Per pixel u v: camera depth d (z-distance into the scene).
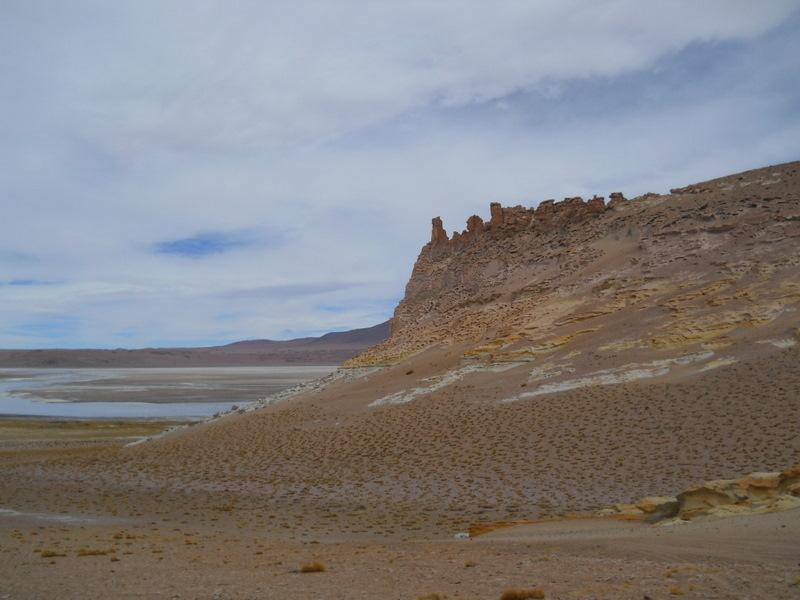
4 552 17.94
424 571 13.77
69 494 33.53
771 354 37.44
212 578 13.76
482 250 76.94
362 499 29.42
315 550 18.39
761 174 63.69
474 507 26.16
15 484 36.94
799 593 9.79
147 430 66.44
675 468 27.34
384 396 51.19
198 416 82.25
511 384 45.41
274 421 50.50
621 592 10.61
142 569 15.15
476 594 11.22
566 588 11.23
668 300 48.97
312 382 67.62
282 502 30.06
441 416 42.12
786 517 15.22
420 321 72.62
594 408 37.12
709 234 55.91
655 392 37.09
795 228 51.28
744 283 47.03
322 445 40.97
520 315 57.59
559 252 66.81
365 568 14.58
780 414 30.30
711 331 42.56
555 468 30.00
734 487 18.33
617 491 25.72
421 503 27.70
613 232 64.38
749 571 11.33
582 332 50.12
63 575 14.39
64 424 71.31
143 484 36.06
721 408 32.75
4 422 72.81
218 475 37.03
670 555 13.39
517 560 14.47
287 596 11.68
